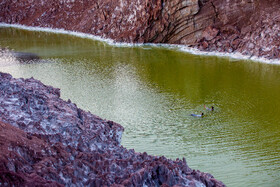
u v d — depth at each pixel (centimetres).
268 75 4288
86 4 8406
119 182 1262
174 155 2392
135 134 2748
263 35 5128
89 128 1850
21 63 5234
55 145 1409
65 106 1961
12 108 1700
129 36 6456
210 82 4106
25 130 1541
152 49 5978
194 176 1447
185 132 2767
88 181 1223
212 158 2339
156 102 3484
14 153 1155
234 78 4225
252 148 2469
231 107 3300
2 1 9856
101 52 5925
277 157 2339
